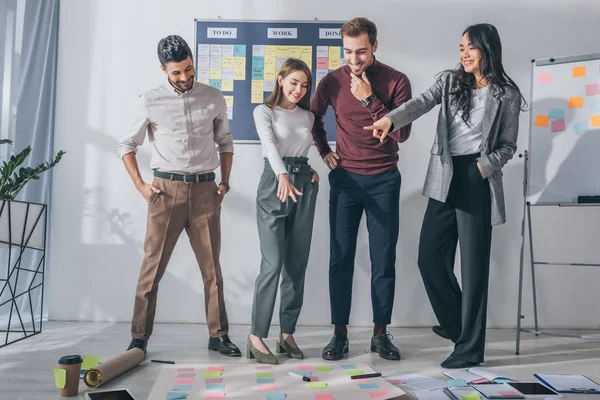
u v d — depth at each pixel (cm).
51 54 320
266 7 323
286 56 321
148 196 238
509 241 322
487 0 322
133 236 322
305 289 321
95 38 323
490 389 198
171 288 322
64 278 321
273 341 282
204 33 322
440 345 277
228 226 323
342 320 255
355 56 242
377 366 236
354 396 190
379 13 322
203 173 247
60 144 322
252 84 321
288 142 239
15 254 304
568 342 286
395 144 262
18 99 299
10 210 262
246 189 323
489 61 232
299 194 223
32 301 314
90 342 268
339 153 261
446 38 322
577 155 277
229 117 322
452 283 250
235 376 213
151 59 324
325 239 322
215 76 322
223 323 254
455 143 240
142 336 242
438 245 245
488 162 231
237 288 323
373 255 258
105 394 189
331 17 322
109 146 323
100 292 321
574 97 279
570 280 321
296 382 206
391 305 257
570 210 321
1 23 285
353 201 257
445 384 205
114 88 323
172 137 242
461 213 238
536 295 322
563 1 322
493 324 322
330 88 263
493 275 323
